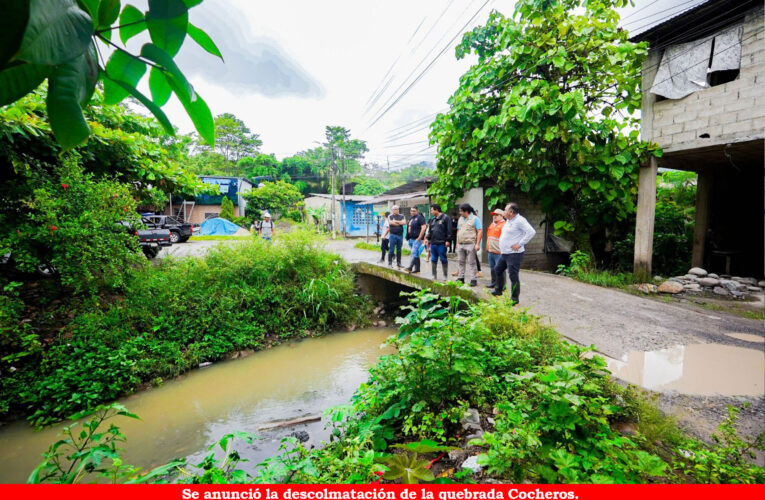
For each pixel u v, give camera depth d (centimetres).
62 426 443
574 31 806
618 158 774
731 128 647
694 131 701
